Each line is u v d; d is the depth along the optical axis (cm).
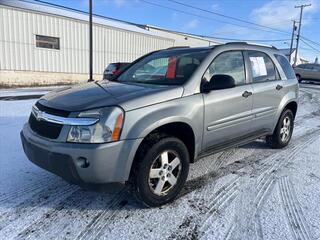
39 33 2045
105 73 1816
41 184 391
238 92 436
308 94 1684
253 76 482
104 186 313
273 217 331
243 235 298
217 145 421
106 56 2517
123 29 2606
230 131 432
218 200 368
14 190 373
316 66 2634
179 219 325
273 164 494
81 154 298
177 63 421
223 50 437
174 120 345
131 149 313
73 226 307
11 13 1892
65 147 302
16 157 477
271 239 293
